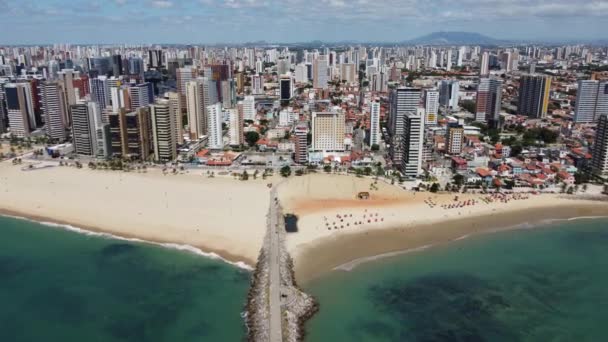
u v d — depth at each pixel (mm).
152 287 181000
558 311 171125
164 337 150875
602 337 156375
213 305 167875
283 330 148000
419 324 160750
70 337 152125
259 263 194625
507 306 173250
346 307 168125
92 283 185375
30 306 169875
